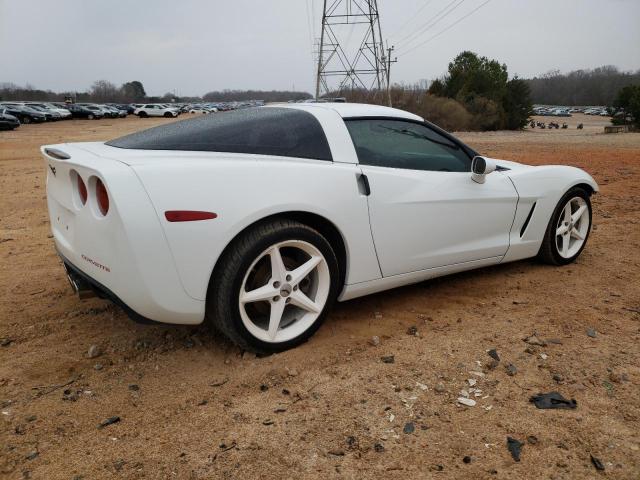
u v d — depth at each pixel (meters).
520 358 2.82
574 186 4.37
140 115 57.28
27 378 2.71
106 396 2.54
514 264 4.46
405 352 2.92
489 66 62.34
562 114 102.06
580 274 4.20
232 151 2.81
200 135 2.89
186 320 2.65
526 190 3.97
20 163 13.70
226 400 2.49
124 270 2.46
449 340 3.05
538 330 3.17
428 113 53.06
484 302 3.63
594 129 51.41
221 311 2.66
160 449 2.15
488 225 3.77
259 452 2.11
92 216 2.54
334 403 2.44
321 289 2.97
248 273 2.66
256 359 2.85
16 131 31.19
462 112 52.91
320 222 2.97
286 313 3.07
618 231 5.63
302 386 2.59
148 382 2.66
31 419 2.36
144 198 2.41
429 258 3.45
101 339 3.15
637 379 2.60
